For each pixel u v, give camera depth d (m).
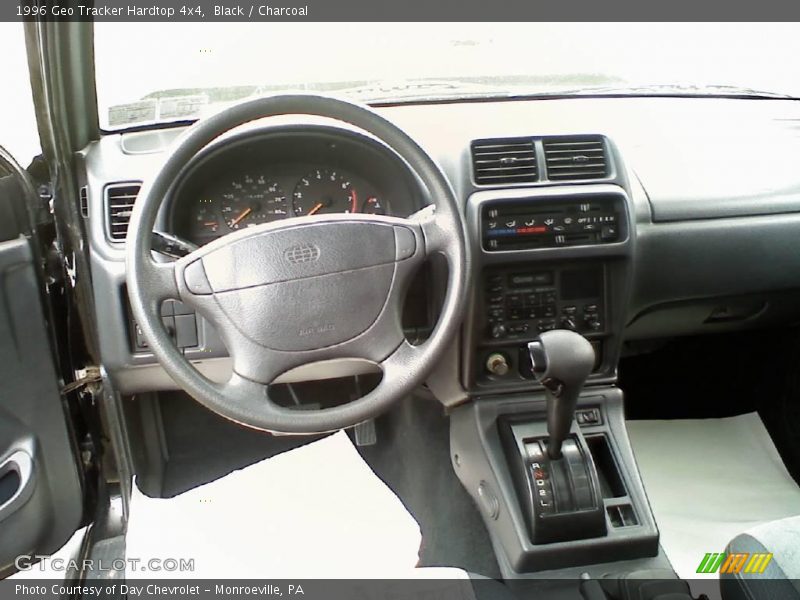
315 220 1.17
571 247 1.51
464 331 1.55
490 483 1.59
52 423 1.45
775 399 2.00
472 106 1.73
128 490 1.64
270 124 1.35
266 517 1.77
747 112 1.99
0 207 1.29
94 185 1.42
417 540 1.70
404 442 2.00
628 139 1.80
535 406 1.63
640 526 1.51
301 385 1.99
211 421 2.01
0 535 1.42
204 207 1.44
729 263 1.75
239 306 1.16
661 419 2.18
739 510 1.76
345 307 1.18
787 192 1.74
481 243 1.48
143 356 1.46
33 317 1.35
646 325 1.93
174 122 1.55
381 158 1.42
